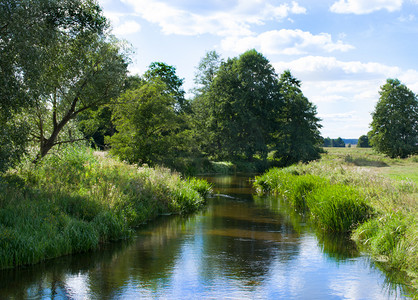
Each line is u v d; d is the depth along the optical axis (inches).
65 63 598.5
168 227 459.2
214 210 601.0
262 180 929.5
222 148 2145.7
